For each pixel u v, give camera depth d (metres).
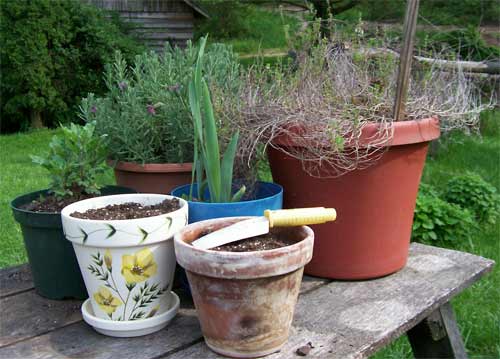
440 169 3.78
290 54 1.49
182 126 1.42
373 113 1.19
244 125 1.21
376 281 1.24
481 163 3.88
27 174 4.13
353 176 1.17
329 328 1.03
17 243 2.62
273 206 1.12
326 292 1.19
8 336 1.02
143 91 1.57
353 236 1.21
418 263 1.35
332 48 1.45
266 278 0.86
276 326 0.91
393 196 1.20
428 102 1.28
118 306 0.99
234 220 1.01
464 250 2.58
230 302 0.88
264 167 1.49
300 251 0.88
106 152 1.28
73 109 6.34
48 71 6.05
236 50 5.68
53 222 1.10
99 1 7.11
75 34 6.15
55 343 0.99
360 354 0.94
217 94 1.30
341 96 1.22
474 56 2.77
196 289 0.91
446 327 1.33
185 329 1.03
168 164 1.36
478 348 1.85
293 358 0.92
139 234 0.95
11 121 6.45
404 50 1.13
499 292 2.17
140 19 7.21
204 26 6.49
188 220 1.09
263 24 6.23
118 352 0.96
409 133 1.15
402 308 1.11
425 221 2.63
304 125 1.12
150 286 0.99
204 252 0.86
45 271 1.15
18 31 5.87
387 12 3.57
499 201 3.06
